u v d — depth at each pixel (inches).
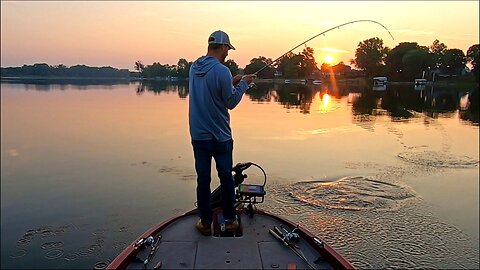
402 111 1198.9
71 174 504.7
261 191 152.8
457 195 393.7
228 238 132.9
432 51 3272.6
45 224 346.9
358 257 281.3
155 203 393.7
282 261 119.5
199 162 132.0
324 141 676.7
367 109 1236.5
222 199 136.3
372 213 350.0
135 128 866.8
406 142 673.6
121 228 339.3
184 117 1061.8
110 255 299.3
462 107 1363.2
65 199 406.9
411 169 490.6
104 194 418.3
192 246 127.2
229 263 117.3
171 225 143.3
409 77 3179.1
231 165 135.6
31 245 310.8
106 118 1041.5
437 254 285.7
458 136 740.7
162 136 762.2
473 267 266.1
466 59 3216.0
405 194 397.4
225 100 126.4
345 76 3617.1
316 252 125.6
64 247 306.7
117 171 507.8
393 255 282.7
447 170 489.7
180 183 455.2
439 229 318.7
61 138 761.6
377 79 3043.8
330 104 1413.6
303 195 391.5
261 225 143.8
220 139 130.2
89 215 358.6
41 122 976.9
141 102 1584.6
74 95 2007.9
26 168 541.3
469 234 307.1
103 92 2309.3
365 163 518.9
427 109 1277.1
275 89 2474.2
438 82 3161.9
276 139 695.7
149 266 115.6
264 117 1003.3
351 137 719.7
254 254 123.0
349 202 374.6
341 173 467.5
